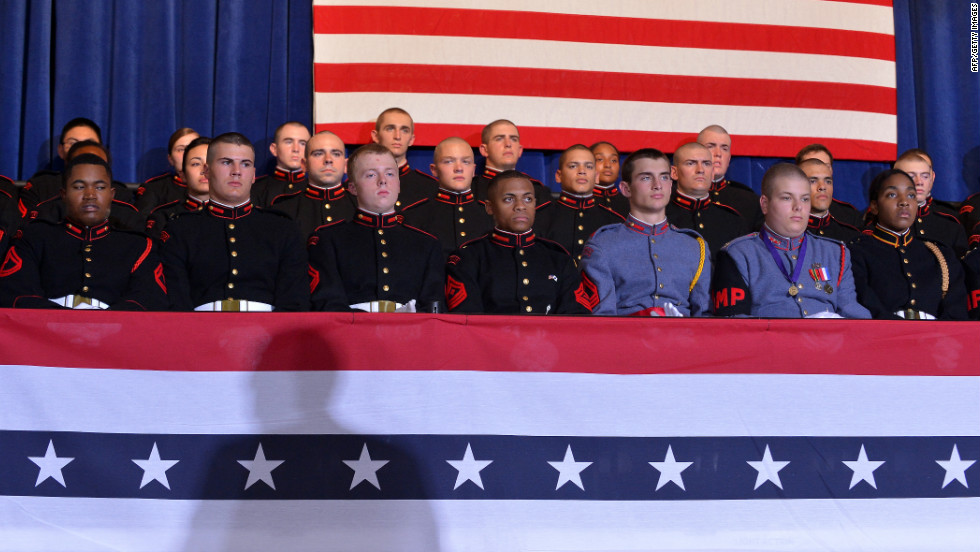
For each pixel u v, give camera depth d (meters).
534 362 3.12
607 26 6.43
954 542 3.17
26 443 2.96
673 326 3.18
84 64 5.96
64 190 4.08
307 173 5.55
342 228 4.16
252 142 6.09
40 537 2.92
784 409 3.19
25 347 2.99
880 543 3.14
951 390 3.27
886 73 6.71
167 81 6.02
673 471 3.11
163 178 5.56
